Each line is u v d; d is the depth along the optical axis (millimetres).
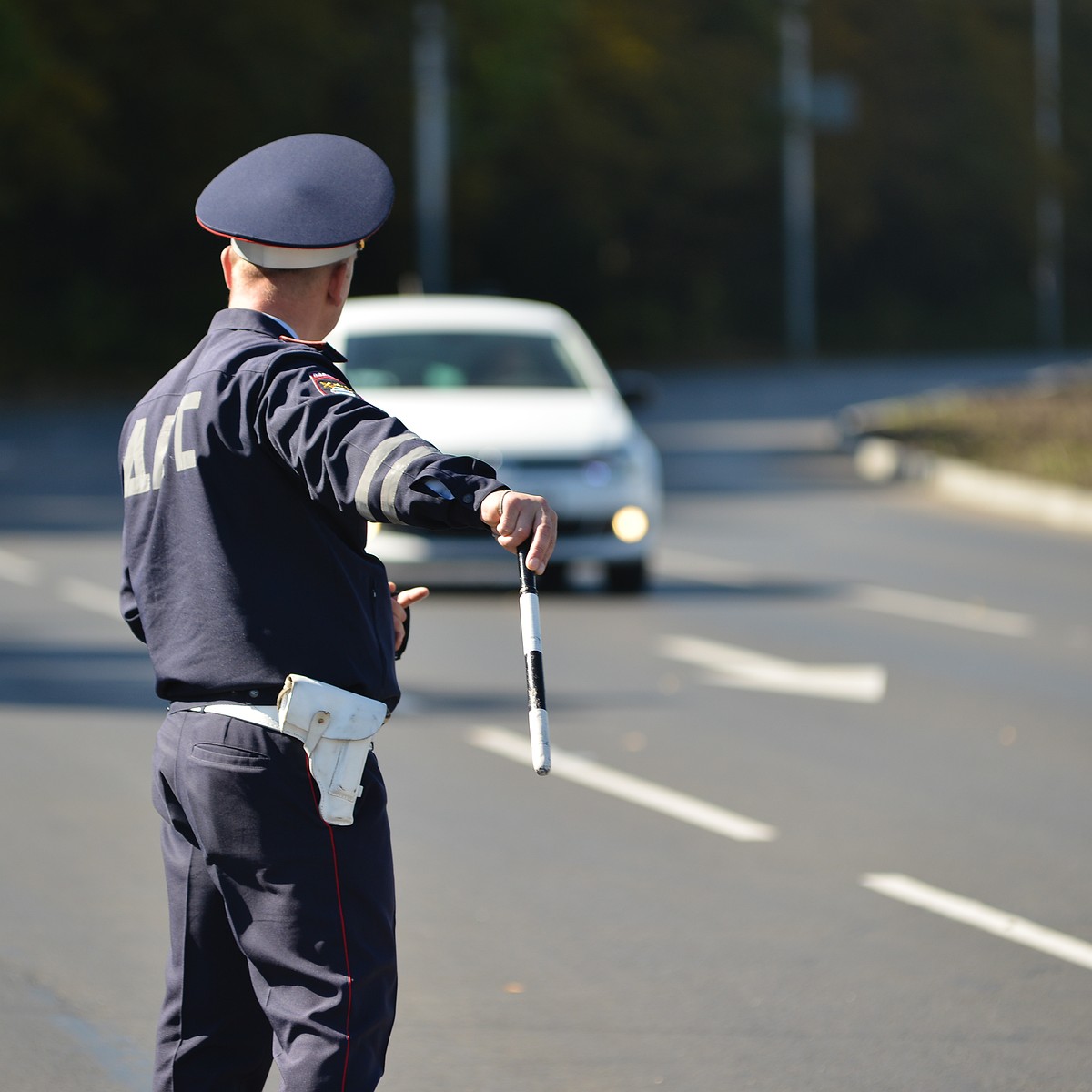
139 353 145250
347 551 10336
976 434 80188
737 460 76938
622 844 21750
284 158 10641
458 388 42719
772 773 25406
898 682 32250
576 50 177125
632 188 183625
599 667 33156
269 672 10164
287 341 10312
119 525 53031
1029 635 37500
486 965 17562
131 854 21156
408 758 25969
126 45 138375
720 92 188625
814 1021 16172
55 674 31906
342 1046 10078
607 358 177625
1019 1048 15570
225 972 10820
